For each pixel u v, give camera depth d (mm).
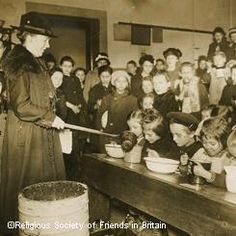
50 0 3854
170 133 3104
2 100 3719
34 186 2736
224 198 2021
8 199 3010
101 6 4086
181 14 4496
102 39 4121
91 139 4051
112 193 2949
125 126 3971
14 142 2961
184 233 2906
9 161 2984
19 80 2879
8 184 2996
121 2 4172
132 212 3289
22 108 2867
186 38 4527
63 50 4020
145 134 3104
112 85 4094
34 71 2979
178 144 2820
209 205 2021
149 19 4324
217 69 4270
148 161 2678
